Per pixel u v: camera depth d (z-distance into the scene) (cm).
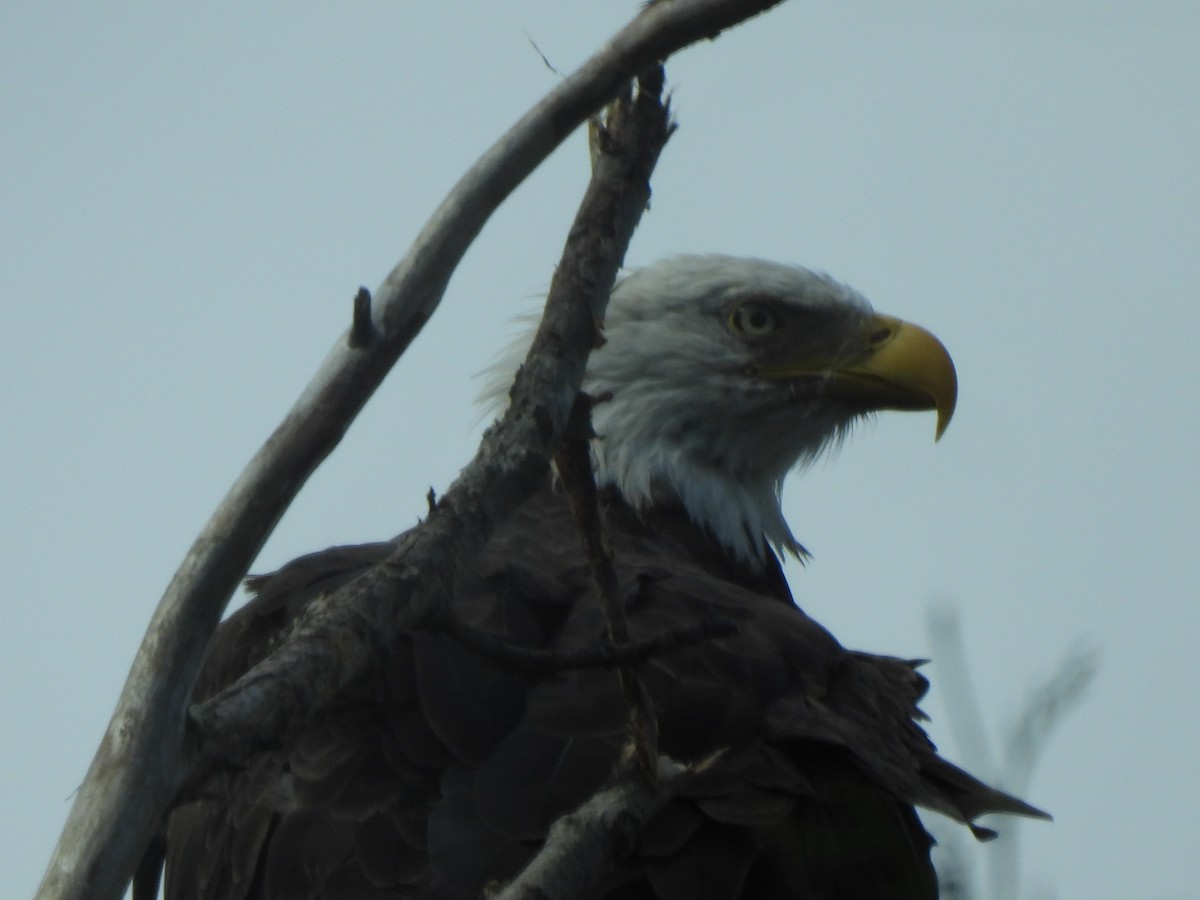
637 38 662
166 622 568
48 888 504
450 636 620
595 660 629
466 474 621
